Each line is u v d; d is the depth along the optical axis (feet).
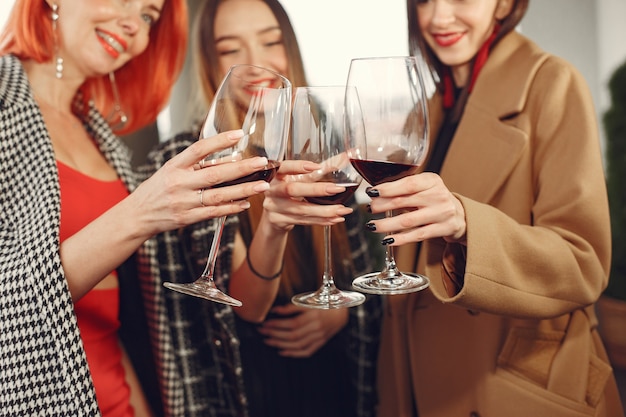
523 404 4.29
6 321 3.44
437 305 4.71
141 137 5.71
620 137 6.74
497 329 4.42
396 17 6.06
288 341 6.03
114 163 4.58
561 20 6.29
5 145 3.82
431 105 5.24
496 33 4.84
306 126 3.57
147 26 5.02
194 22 5.80
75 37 4.55
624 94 6.59
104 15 4.59
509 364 4.38
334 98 3.59
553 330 4.41
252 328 6.00
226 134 2.96
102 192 4.38
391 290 3.26
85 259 3.39
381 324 6.08
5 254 3.53
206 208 3.13
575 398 4.25
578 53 6.47
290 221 3.81
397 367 4.99
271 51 6.07
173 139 5.83
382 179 3.39
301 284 6.06
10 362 3.45
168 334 4.71
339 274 6.09
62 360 3.40
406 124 3.29
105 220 3.38
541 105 4.40
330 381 6.05
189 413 5.12
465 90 5.02
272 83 3.32
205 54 5.88
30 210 3.71
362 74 3.34
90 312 4.19
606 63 6.51
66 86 4.62
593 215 4.06
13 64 4.21
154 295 4.64
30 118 3.91
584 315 4.43
